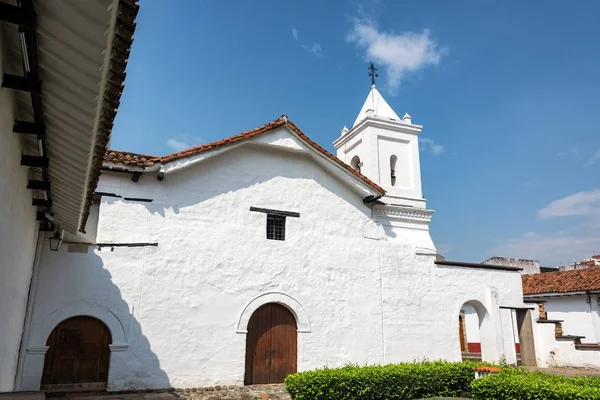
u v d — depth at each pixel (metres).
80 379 10.99
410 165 19.34
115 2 2.94
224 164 13.99
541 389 8.60
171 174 13.09
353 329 14.72
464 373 11.68
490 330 17.16
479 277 17.52
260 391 12.13
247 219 13.91
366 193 15.75
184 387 11.87
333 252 15.09
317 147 15.05
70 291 11.18
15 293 7.22
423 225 17.17
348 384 10.09
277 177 14.77
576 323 23.72
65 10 3.14
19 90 4.36
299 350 13.75
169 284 12.34
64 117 4.62
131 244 12.14
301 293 14.19
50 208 8.23
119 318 11.53
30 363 10.34
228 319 12.87
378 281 15.60
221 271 13.12
